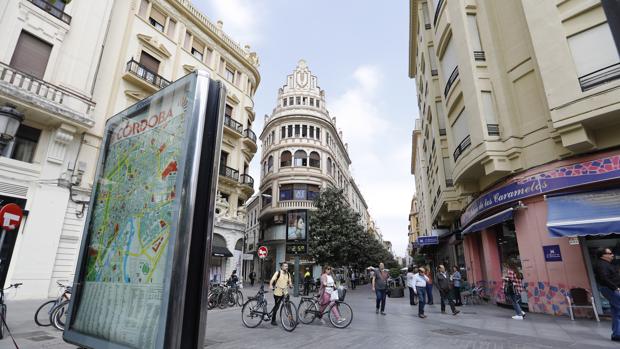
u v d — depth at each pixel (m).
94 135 15.32
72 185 13.88
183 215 2.22
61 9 14.68
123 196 2.94
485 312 10.66
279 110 39.16
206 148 2.43
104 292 2.78
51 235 12.89
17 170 12.42
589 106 8.64
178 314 2.05
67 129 13.75
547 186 9.71
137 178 2.83
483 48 12.19
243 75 26.45
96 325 2.72
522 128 10.77
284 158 36.00
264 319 8.75
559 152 9.66
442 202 17.81
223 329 8.03
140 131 3.01
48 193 13.08
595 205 8.53
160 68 19.64
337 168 43.84
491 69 11.80
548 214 9.27
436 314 10.57
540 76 10.28
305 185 34.38
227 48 24.91
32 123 13.16
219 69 24.23
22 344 5.78
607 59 8.71
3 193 12.00
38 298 12.16
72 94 14.04
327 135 39.50
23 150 12.89
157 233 2.40
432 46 18.83
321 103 40.38
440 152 17.56
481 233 13.84
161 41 20.08
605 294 6.44
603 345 5.89
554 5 9.74
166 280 2.14
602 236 8.94
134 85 17.89
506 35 11.66
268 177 36.34
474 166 11.83
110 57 16.98
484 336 6.86
